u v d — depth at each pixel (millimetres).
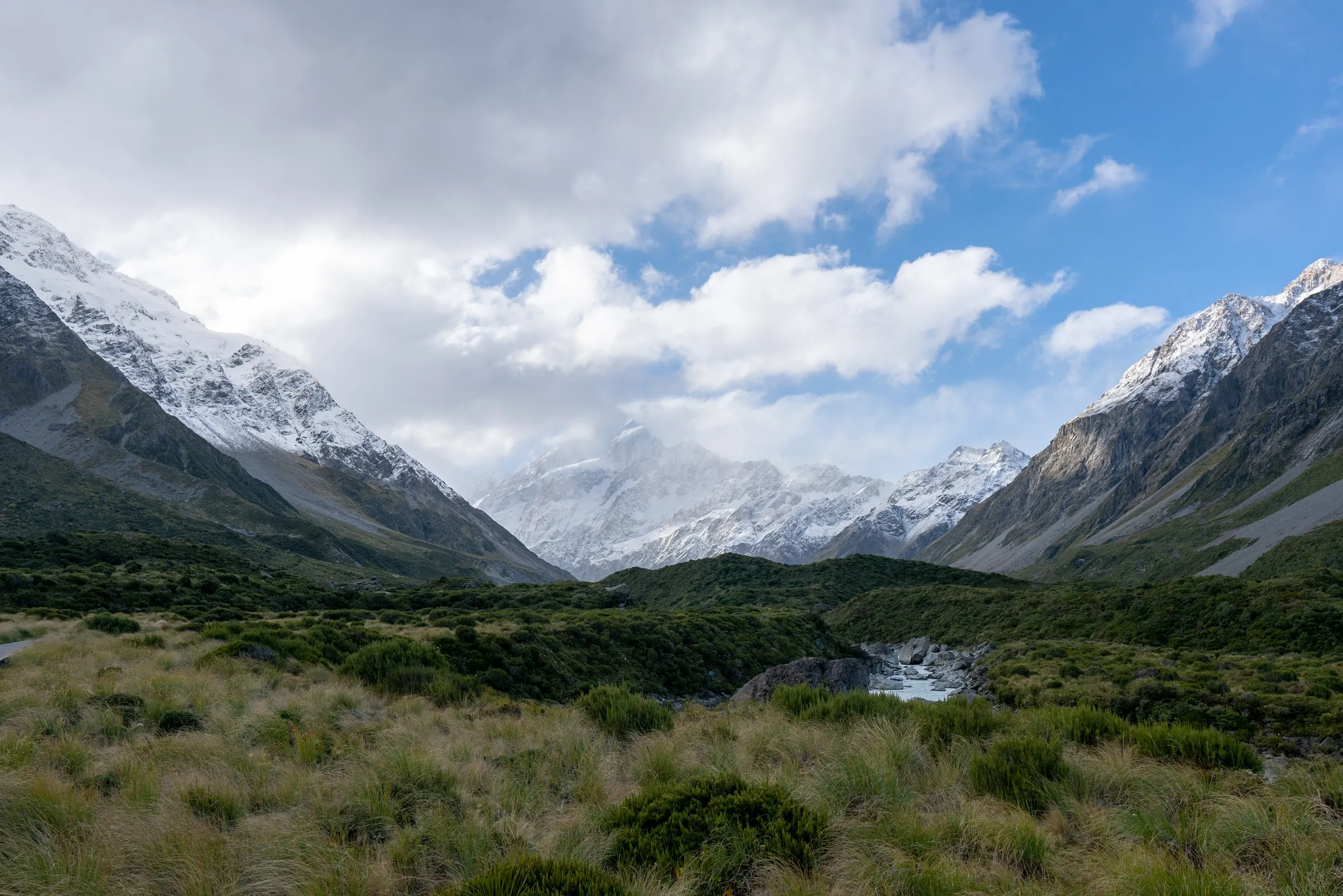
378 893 7660
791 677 35562
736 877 8039
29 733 12289
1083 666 46469
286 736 14273
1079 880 7707
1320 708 27375
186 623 36875
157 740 12727
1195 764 12156
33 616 41156
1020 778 10594
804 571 149875
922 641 84688
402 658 26266
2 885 7035
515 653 35656
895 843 8664
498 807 10453
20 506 160375
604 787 11758
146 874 7555
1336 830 8352
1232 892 6883
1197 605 62562
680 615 61250
